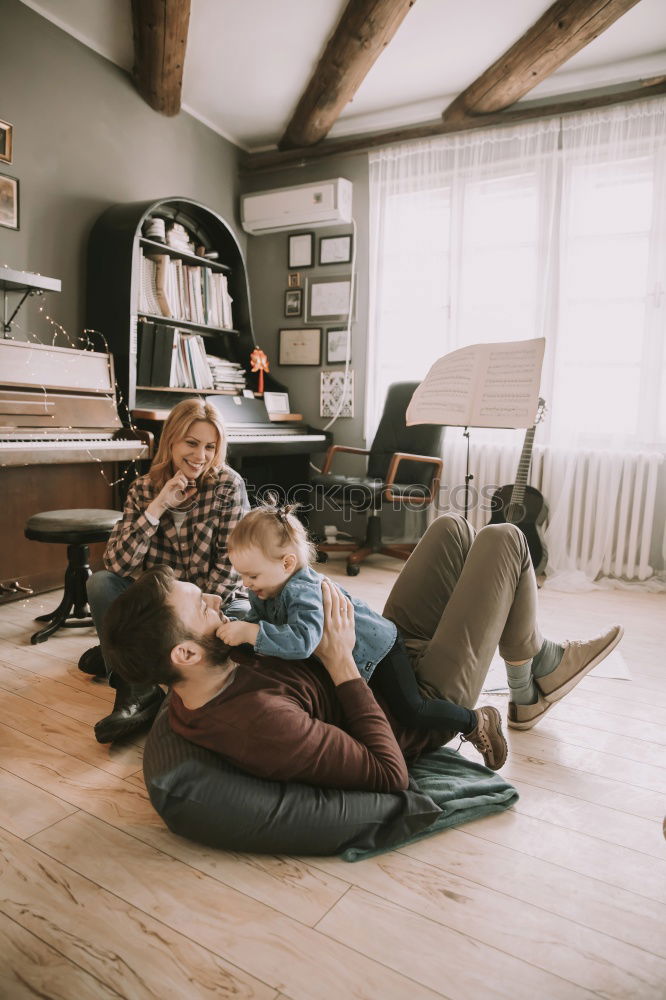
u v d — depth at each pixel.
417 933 1.03
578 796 1.44
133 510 1.80
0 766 1.52
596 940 1.02
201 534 1.81
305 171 4.37
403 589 1.56
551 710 1.89
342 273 4.32
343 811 1.16
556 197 3.59
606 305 3.50
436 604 1.54
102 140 3.43
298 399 4.57
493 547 1.40
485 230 3.80
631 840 1.29
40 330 3.17
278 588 1.21
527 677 1.64
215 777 1.12
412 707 1.27
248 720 1.08
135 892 1.11
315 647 1.12
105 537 2.34
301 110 3.85
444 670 1.36
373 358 4.18
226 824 1.13
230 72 3.51
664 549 3.45
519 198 3.71
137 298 3.28
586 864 1.21
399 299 4.09
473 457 3.86
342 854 1.20
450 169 3.87
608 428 3.54
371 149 4.09
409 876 1.16
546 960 0.98
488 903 1.10
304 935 1.02
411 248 4.03
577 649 1.68
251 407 4.02
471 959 0.98
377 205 4.09
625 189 3.43
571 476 3.52
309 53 3.30
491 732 1.43
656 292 3.33
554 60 3.12
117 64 3.47
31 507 2.82
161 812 1.16
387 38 2.95
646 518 3.40
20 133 3.01
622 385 3.49
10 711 1.80
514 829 1.31
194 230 3.95
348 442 4.41
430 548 1.56
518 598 1.48
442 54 3.29
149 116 3.71
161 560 1.84
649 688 2.07
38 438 2.71
